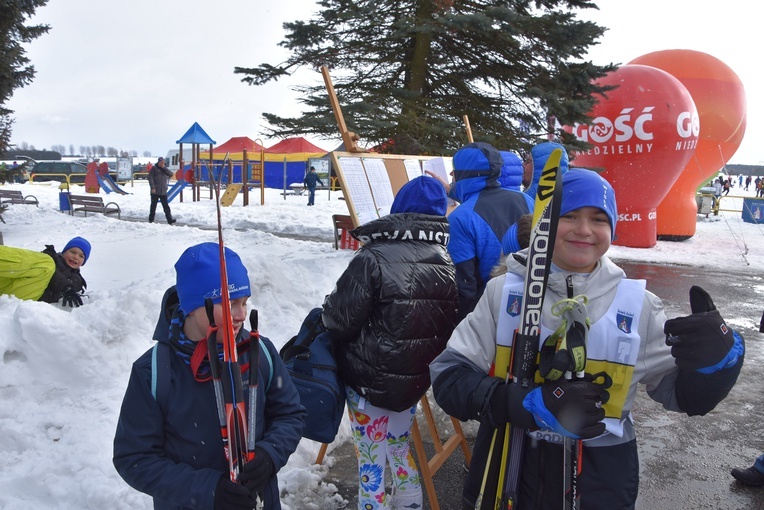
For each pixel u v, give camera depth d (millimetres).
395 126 12352
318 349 2717
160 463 1776
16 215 16734
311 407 2598
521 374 1683
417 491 2852
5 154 13375
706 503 3477
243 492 1690
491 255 3377
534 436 1804
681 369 1719
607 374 1730
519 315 1795
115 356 4184
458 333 1929
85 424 3578
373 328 2580
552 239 1665
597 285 1798
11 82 12453
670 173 14914
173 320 1882
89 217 17516
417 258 2617
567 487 1732
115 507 2912
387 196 5672
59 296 4992
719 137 16734
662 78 14641
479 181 3562
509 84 13656
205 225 17703
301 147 36781
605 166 15312
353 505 3256
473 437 4234
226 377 1725
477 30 11703
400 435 2820
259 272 5781
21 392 3713
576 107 12391
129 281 8586
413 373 2596
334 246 12289
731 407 4980
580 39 12148
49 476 3078
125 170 38000
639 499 3512
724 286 10562
